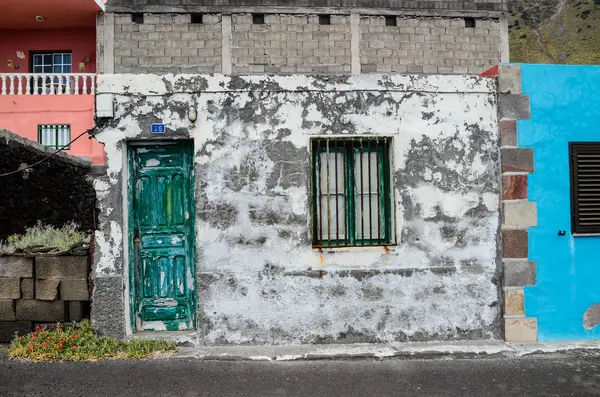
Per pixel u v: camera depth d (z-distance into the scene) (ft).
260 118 17.24
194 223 17.58
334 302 17.24
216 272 17.01
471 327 17.67
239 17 43.98
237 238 17.08
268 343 17.02
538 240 17.81
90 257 16.92
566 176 18.06
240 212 17.12
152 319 17.57
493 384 14.25
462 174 17.83
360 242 17.75
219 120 17.15
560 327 17.83
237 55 44.01
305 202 17.26
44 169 26.37
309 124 17.38
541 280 17.78
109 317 16.60
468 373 15.02
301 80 17.37
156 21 43.70
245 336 16.99
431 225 17.65
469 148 17.88
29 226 24.54
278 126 17.28
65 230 23.76
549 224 17.89
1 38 51.37
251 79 17.22
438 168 17.74
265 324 17.04
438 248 17.63
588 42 117.50
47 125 45.27
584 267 18.02
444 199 17.72
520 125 17.89
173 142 17.58
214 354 16.01
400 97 17.69
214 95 17.13
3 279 16.66
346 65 44.78
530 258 17.75
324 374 14.76
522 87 17.95
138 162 17.63
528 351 16.70
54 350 15.33
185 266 17.66
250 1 43.96
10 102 45.16
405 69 45.37
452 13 45.85
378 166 17.80
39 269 16.74
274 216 17.19
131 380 14.01
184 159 17.70
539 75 18.06
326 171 17.65
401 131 17.66
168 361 15.46
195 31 43.83
